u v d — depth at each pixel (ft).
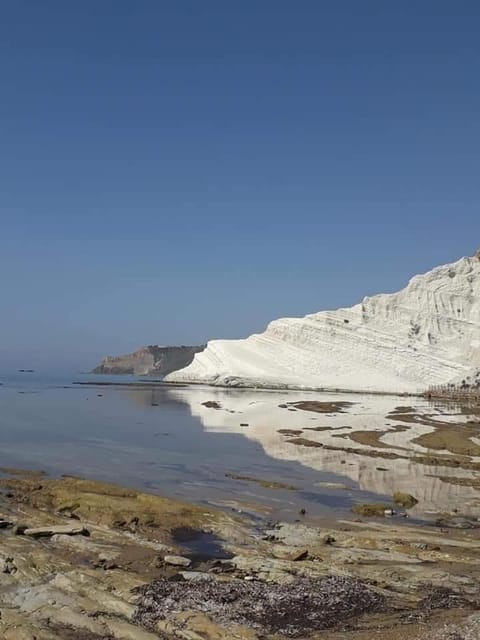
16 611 50.06
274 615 50.78
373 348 409.90
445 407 256.11
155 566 62.90
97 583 56.39
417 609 52.70
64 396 324.80
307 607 52.44
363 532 76.64
